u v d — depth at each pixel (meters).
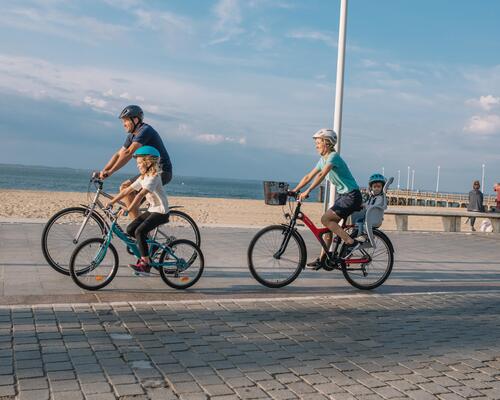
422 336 4.86
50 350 4.04
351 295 6.45
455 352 4.42
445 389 3.61
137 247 6.30
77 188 75.56
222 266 7.96
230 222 19.97
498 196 20.34
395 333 4.93
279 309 5.62
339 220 6.70
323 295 6.39
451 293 6.87
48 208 22.70
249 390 3.46
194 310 5.41
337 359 4.14
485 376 3.88
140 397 3.28
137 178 6.78
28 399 3.19
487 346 4.61
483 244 12.48
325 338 4.68
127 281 6.64
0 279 6.43
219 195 88.44
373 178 6.82
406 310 5.85
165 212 6.21
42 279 6.50
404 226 15.28
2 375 3.55
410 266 8.93
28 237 9.76
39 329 4.54
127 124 6.99
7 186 68.69
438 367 4.04
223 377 3.66
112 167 6.80
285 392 3.45
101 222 6.77
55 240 6.71
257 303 5.82
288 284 6.75
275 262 6.69
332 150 6.62
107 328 4.66
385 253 6.95
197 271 6.43
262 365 3.93
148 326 4.78
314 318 5.32
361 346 4.49
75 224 6.73
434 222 24.80
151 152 6.10
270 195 6.68
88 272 6.07
